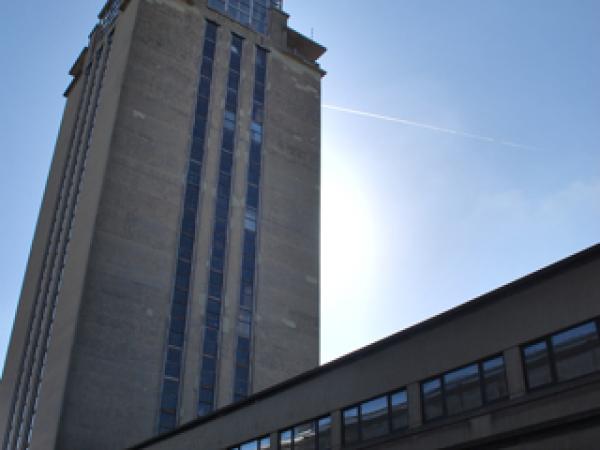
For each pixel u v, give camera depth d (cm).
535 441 1994
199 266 5634
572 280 2059
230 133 6397
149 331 5138
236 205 6109
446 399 2305
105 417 4688
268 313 5862
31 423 5028
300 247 6362
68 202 6153
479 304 2291
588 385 1914
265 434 3006
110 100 6031
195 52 6525
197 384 5194
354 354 2681
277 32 7325
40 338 5488
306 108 7138
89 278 5044
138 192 5562
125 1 6650
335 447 2630
